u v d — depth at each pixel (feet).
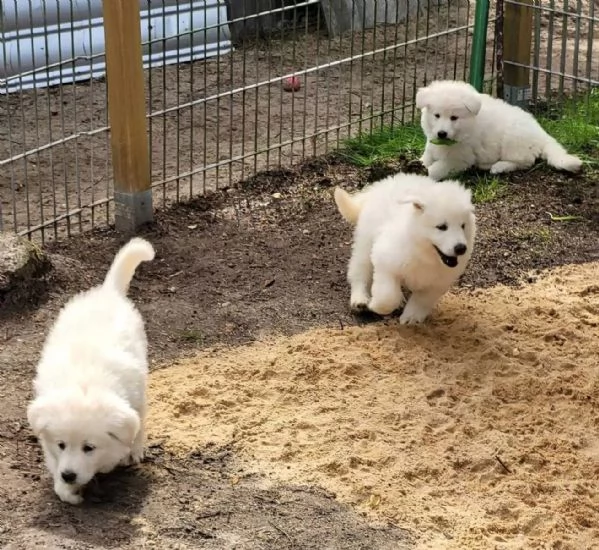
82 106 11.21
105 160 9.88
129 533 4.79
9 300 6.95
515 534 5.09
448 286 6.98
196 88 11.88
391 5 13.98
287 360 6.51
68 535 4.72
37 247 7.34
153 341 6.72
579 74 12.56
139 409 5.29
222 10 12.90
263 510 5.09
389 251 6.80
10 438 5.57
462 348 6.76
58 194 9.14
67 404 4.77
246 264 7.92
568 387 6.36
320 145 10.33
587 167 9.80
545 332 7.00
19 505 4.98
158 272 7.72
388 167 9.82
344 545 4.86
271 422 5.86
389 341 6.78
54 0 11.63
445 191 6.63
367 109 11.40
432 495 5.34
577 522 5.19
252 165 9.78
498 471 5.56
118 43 7.80
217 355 6.59
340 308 7.31
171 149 10.19
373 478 5.41
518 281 7.81
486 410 6.10
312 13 13.80
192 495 5.16
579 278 7.88
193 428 5.75
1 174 9.47
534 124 9.80
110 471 5.19
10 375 6.20
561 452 5.75
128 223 8.30
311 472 5.44
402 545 4.91
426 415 5.99
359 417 5.94
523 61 10.94
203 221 8.61
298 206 9.01
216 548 4.74
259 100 11.59
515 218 8.82
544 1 14.76
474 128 9.59
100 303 5.70
